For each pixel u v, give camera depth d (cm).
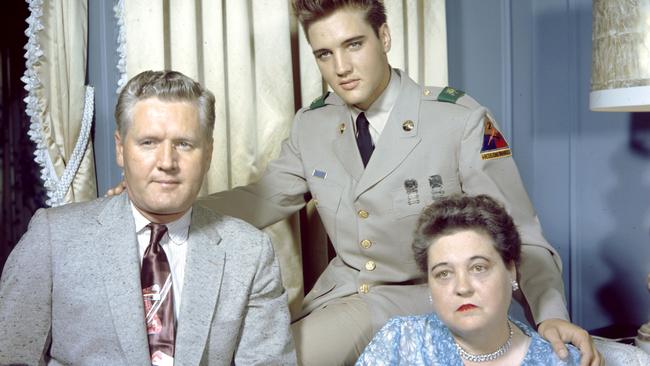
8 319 155
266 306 174
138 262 162
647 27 216
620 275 300
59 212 166
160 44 253
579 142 307
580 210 308
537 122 314
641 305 295
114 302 156
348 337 207
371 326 212
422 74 295
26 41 270
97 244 160
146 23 252
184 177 160
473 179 213
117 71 258
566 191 312
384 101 221
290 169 238
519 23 313
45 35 241
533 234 209
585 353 165
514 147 317
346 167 223
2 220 274
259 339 172
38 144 243
